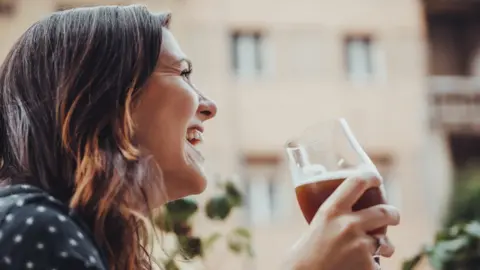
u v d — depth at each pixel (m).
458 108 5.71
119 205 0.72
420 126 5.48
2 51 4.35
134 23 0.77
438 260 1.28
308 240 0.69
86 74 0.74
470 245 1.27
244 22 5.32
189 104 0.77
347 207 0.70
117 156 0.72
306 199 0.79
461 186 5.39
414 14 5.57
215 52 5.21
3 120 0.78
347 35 5.49
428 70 5.68
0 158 0.78
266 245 4.96
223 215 1.37
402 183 5.45
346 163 0.79
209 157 5.12
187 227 1.21
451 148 5.70
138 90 0.75
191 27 5.14
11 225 0.62
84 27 0.76
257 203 5.09
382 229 0.70
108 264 0.69
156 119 0.76
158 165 0.75
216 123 5.15
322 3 5.47
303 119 5.31
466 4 5.84
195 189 0.79
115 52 0.75
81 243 0.62
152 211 0.76
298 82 5.36
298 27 5.41
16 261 0.60
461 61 5.76
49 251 0.60
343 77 5.45
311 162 0.81
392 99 5.50
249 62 5.32
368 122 5.45
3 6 4.35
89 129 0.73
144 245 0.77
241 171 5.14
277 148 5.24
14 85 0.77
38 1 4.36
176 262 1.16
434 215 5.36
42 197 0.65
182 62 0.79
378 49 5.51
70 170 0.73
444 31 5.80
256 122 5.26
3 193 0.67
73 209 0.66
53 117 0.74
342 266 0.67
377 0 5.54
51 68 0.75
